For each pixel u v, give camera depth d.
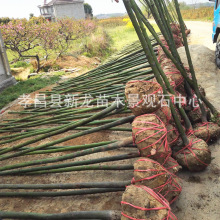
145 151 2.24
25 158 3.89
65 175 3.22
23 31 10.04
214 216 2.26
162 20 3.17
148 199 1.79
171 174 2.35
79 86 5.80
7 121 5.47
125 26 18.56
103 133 4.11
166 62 4.04
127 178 2.92
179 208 2.39
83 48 12.41
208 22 17.12
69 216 2.18
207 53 6.16
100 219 2.06
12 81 8.80
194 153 2.70
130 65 5.85
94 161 2.74
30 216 2.36
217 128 3.15
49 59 11.55
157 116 2.43
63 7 28.95
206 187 2.59
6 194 2.97
